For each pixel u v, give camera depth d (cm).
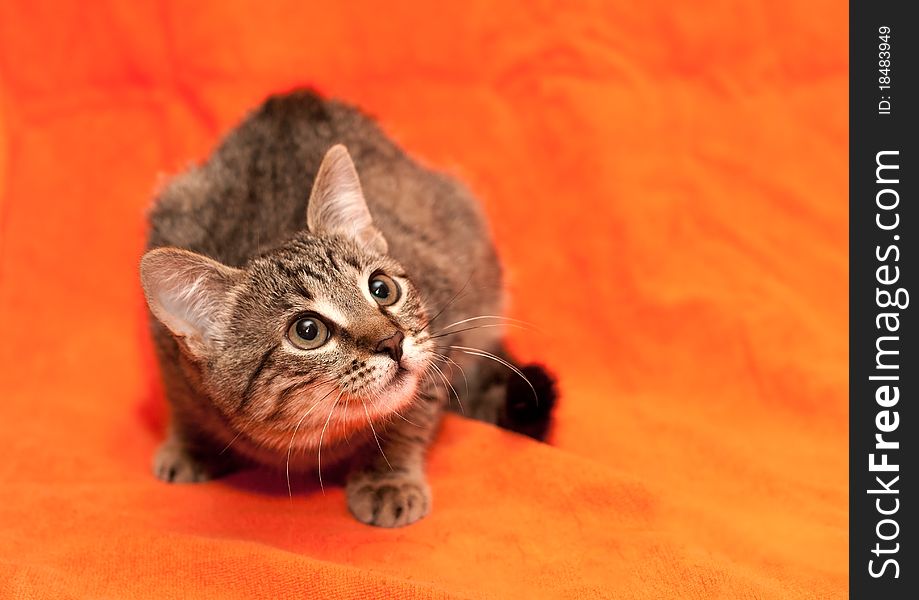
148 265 41
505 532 43
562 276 61
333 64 66
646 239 60
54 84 64
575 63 66
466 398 52
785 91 66
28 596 38
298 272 43
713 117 65
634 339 57
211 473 49
